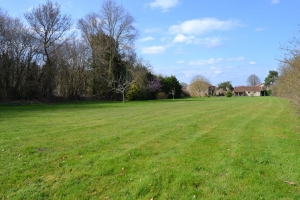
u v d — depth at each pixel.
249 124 11.75
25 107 22.66
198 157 6.21
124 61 43.53
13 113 16.97
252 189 4.39
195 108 22.28
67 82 37.09
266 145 7.40
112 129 10.36
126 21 42.84
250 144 7.56
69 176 5.01
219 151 6.77
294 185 4.54
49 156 6.31
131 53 43.75
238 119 13.78
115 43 42.91
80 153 6.59
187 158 6.11
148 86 47.12
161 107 23.84
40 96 32.59
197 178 4.86
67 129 10.30
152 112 18.33
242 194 4.21
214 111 18.97
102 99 41.62
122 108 22.52
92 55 40.62
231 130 10.10
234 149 6.93
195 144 7.60
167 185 4.58
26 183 4.69
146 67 45.91
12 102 27.98
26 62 30.95
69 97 37.38
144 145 7.48
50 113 17.27
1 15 28.48
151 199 4.10
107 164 5.67
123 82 41.31
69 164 5.70
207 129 10.36
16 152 6.63
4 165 5.62
